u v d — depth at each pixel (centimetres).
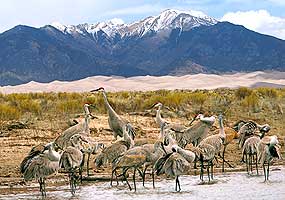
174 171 2066
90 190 2119
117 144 2261
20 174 2373
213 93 5806
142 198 1967
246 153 2431
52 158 2022
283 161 2756
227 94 5700
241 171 2495
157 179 2336
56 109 4131
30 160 2039
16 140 3005
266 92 5459
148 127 3459
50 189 2144
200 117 2641
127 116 3831
